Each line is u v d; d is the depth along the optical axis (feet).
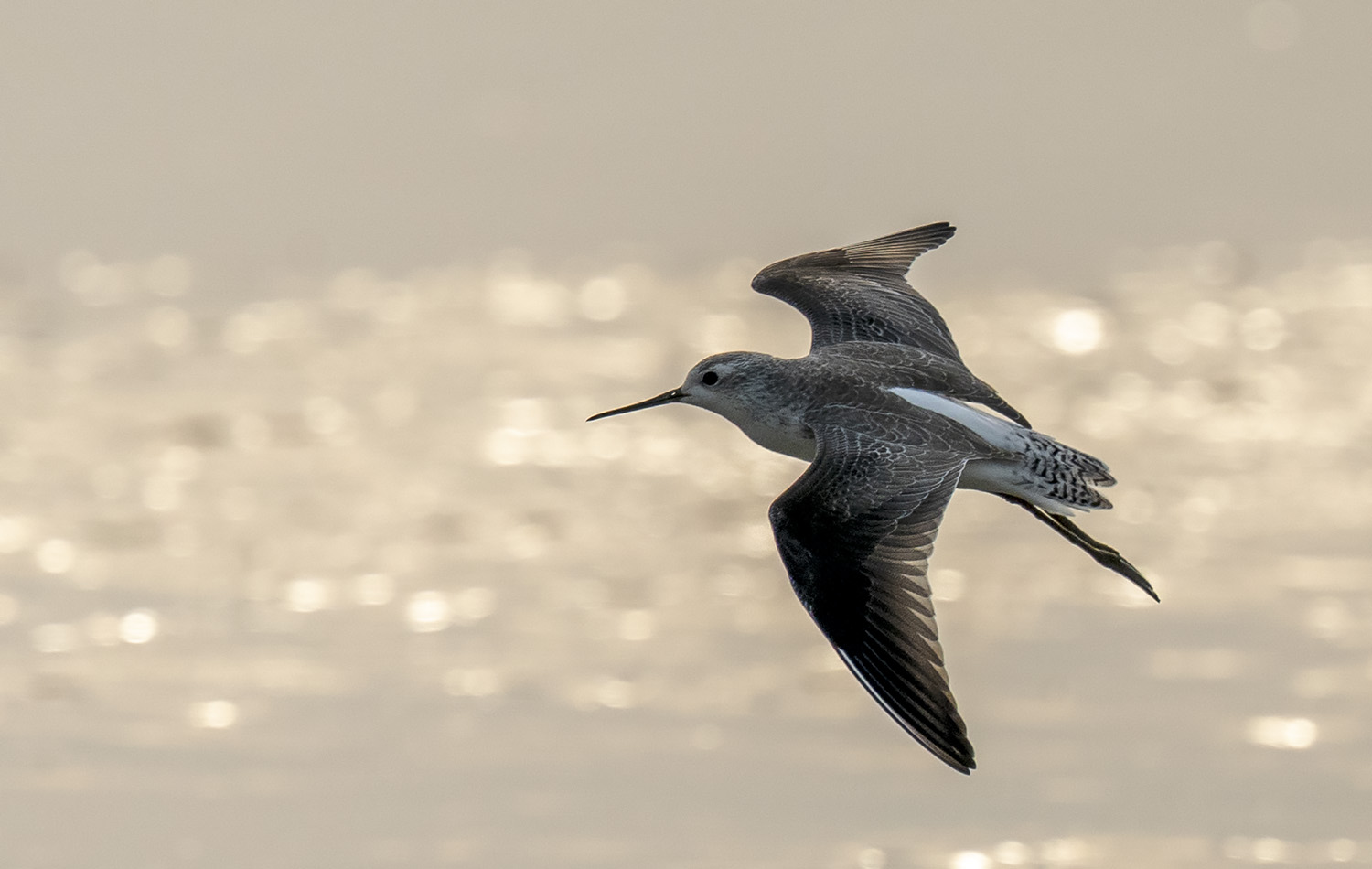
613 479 80.69
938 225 39.55
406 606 63.82
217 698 55.21
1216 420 90.38
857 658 27.55
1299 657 57.72
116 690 55.77
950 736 26.81
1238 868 45.11
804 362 33.47
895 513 28.76
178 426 90.48
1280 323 112.78
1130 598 63.36
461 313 120.67
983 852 45.80
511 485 80.02
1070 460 30.63
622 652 59.06
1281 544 69.77
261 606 63.98
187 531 72.84
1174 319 114.01
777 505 29.19
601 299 124.88
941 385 33.14
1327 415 90.89
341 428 90.48
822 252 38.96
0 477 80.59
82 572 67.56
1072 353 106.01
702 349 108.99
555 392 98.07
